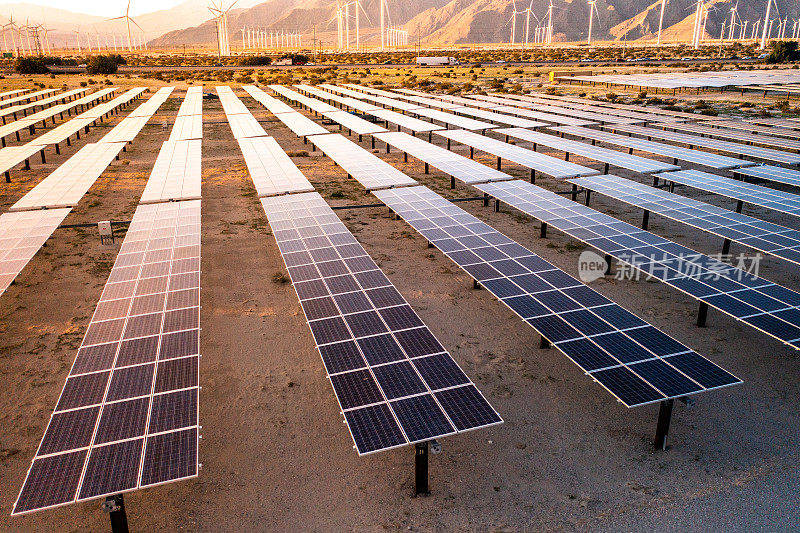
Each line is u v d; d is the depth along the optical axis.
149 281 20.27
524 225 32.09
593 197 37.50
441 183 41.16
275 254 27.83
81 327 20.77
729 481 13.42
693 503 12.80
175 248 23.41
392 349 15.96
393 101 81.38
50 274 25.48
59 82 131.75
